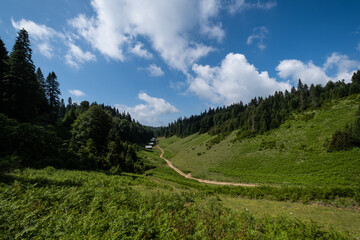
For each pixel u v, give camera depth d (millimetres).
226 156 49656
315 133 40688
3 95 27094
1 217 5531
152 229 5703
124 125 97188
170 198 10188
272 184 25938
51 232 5266
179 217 7461
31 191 8383
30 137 19703
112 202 8398
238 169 38500
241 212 8586
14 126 19844
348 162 25781
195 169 46938
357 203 11094
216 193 16953
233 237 5664
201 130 114125
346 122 37375
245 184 28781
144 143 129250
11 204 6688
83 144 36688
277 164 34719
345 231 7441
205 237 5324
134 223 5965
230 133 74250
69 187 10797
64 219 6055
